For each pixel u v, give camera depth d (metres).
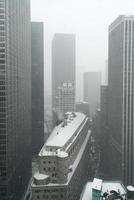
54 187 162.88
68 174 184.00
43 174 168.75
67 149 192.50
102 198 136.25
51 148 186.50
